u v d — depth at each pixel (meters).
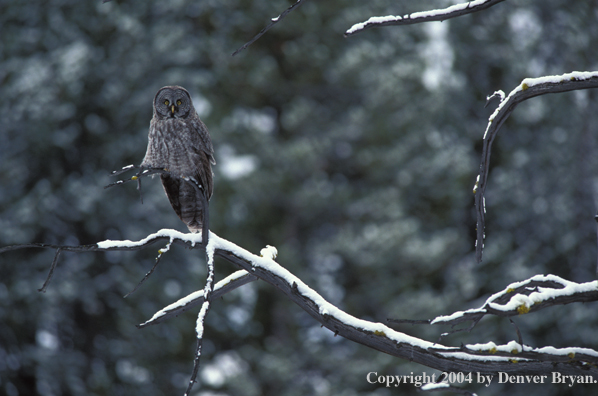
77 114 18.05
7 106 17.05
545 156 20.20
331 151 20.75
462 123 23.72
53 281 16.28
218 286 4.62
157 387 18.03
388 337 4.15
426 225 21.45
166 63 20.23
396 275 19.67
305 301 4.34
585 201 18.14
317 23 20.98
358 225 20.16
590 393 14.96
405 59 22.64
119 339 17.64
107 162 18.06
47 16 18.73
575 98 20.14
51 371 15.75
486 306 3.86
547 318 15.97
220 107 20.77
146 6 20.41
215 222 19.77
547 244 18.73
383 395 18.38
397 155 20.09
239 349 19.55
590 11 20.31
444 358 4.11
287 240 20.59
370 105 20.14
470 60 24.83
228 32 21.12
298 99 20.98
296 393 18.53
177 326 17.95
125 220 17.59
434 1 24.42
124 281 17.11
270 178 19.16
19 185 17.25
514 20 24.67
